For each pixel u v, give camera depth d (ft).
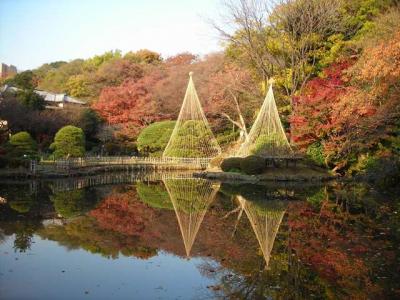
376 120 80.48
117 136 152.87
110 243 43.11
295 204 67.05
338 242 43.24
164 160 133.28
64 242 42.93
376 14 117.08
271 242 43.70
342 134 98.89
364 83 87.56
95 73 192.75
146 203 68.85
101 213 58.90
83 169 111.04
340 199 70.74
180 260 37.86
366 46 91.20
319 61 120.06
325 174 99.76
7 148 97.09
